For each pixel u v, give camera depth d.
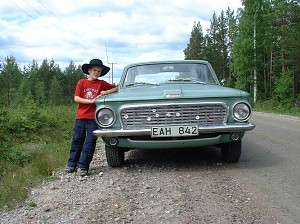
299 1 39.25
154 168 6.26
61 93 107.44
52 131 12.43
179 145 5.75
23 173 6.14
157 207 4.23
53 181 5.62
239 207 4.19
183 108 5.66
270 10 46.16
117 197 4.64
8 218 4.05
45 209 4.25
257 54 47.22
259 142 9.32
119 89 6.80
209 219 3.82
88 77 6.31
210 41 82.88
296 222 3.73
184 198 4.54
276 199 4.47
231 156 6.35
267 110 37.66
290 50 39.19
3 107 13.67
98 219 3.89
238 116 5.73
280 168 6.10
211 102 5.67
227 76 80.38
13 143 10.09
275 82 45.41
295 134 11.34
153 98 5.65
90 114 6.10
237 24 49.53
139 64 7.45
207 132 5.62
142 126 5.70
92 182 5.48
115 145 5.84
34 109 13.71
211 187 5.00
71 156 6.18
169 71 7.25
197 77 7.15
